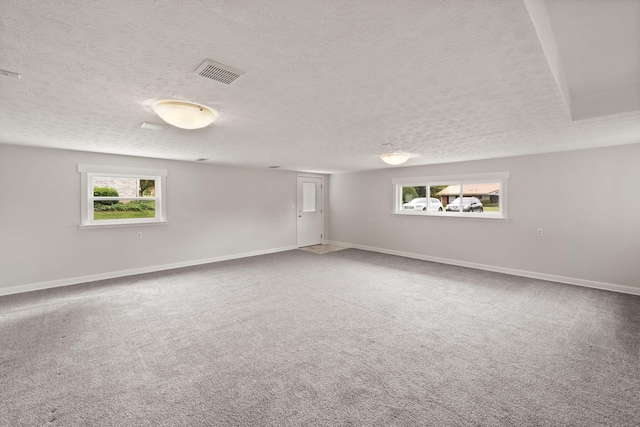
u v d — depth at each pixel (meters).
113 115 2.46
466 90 1.94
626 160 3.75
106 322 2.89
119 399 1.78
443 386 1.92
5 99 2.06
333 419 1.63
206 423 1.60
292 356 2.28
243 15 1.13
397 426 1.58
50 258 4.02
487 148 4.03
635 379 1.98
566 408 1.71
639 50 1.77
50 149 3.98
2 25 1.17
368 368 2.12
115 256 4.55
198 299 3.55
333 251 6.83
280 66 1.58
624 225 3.78
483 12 1.12
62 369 2.10
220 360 2.22
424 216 5.89
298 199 7.23
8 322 2.87
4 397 1.79
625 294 3.73
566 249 4.23
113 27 1.20
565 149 4.10
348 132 3.11
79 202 4.21
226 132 3.08
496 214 5.00
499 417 1.64
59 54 1.43
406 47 1.39
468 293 3.79
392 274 4.74
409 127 2.88
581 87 2.37
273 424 1.59
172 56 1.46
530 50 1.41
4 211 3.70
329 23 1.19
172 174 5.12
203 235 5.55
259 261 5.74
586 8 1.37
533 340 2.54
